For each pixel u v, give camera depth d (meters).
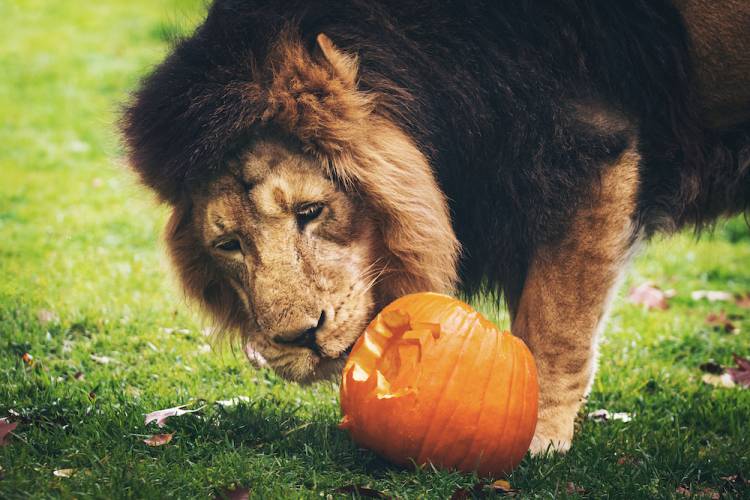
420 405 5.48
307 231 5.66
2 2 30.17
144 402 6.84
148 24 28.17
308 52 5.78
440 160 6.26
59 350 8.43
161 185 5.99
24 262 11.48
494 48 6.20
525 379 5.68
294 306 5.55
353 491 5.39
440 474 5.46
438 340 5.56
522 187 6.30
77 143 18.00
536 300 6.40
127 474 5.36
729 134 6.57
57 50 25.16
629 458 6.39
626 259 6.38
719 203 6.87
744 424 7.31
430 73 6.16
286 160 5.63
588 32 6.18
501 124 6.27
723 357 9.38
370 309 5.86
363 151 5.68
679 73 6.29
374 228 5.85
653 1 6.26
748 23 6.09
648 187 6.43
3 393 6.80
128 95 6.44
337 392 7.57
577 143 6.17
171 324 9.34
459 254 6.41
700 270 13.13
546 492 5.50
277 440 6.15
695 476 6.11
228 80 5.71
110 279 10.84
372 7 6.11
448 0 6.22
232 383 7.75
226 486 5.34
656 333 10.00
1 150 17.44
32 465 5.44
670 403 7.84
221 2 6.01
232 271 5.99
